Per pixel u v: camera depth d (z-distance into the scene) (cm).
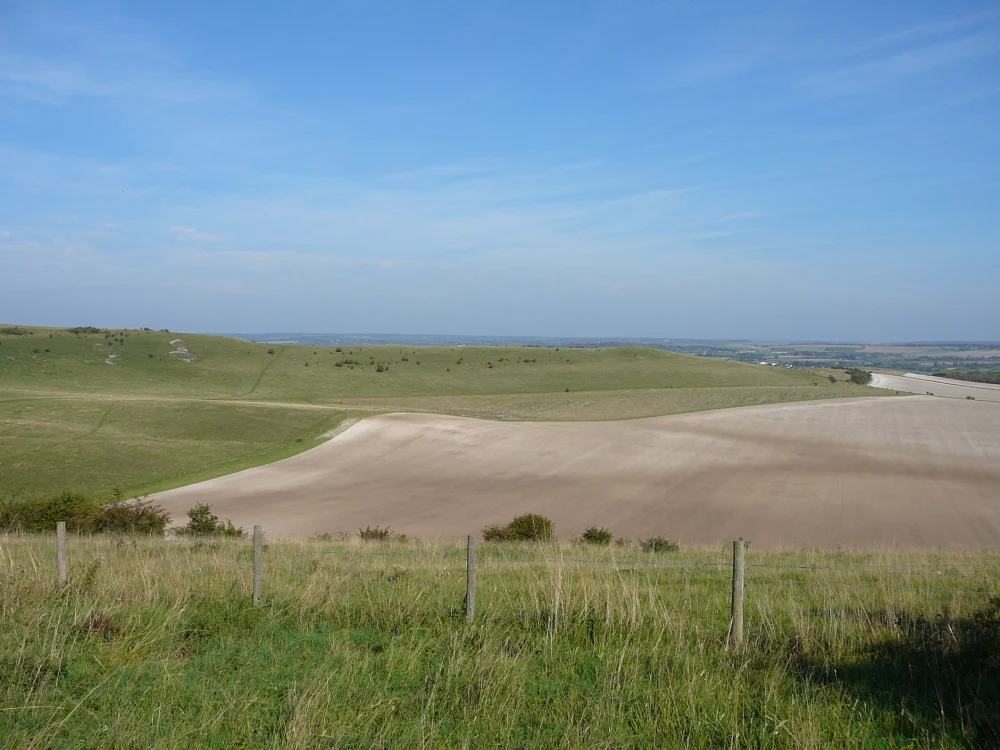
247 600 916
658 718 579
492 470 4775
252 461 5066
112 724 564
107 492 4094
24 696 605
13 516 2338
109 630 778
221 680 656
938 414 7738
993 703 589
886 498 3947
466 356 16125
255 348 15250
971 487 4250
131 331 15712
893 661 699
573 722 572
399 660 703
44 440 5231
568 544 2336
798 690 633
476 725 568
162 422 6338
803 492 4109
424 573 1187
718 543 2942
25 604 838
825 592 990
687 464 4994
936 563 1497
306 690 609
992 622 728
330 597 909
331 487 4269
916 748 530
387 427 6312
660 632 775
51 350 13000
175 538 2017
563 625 806
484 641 749
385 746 538
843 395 10144
